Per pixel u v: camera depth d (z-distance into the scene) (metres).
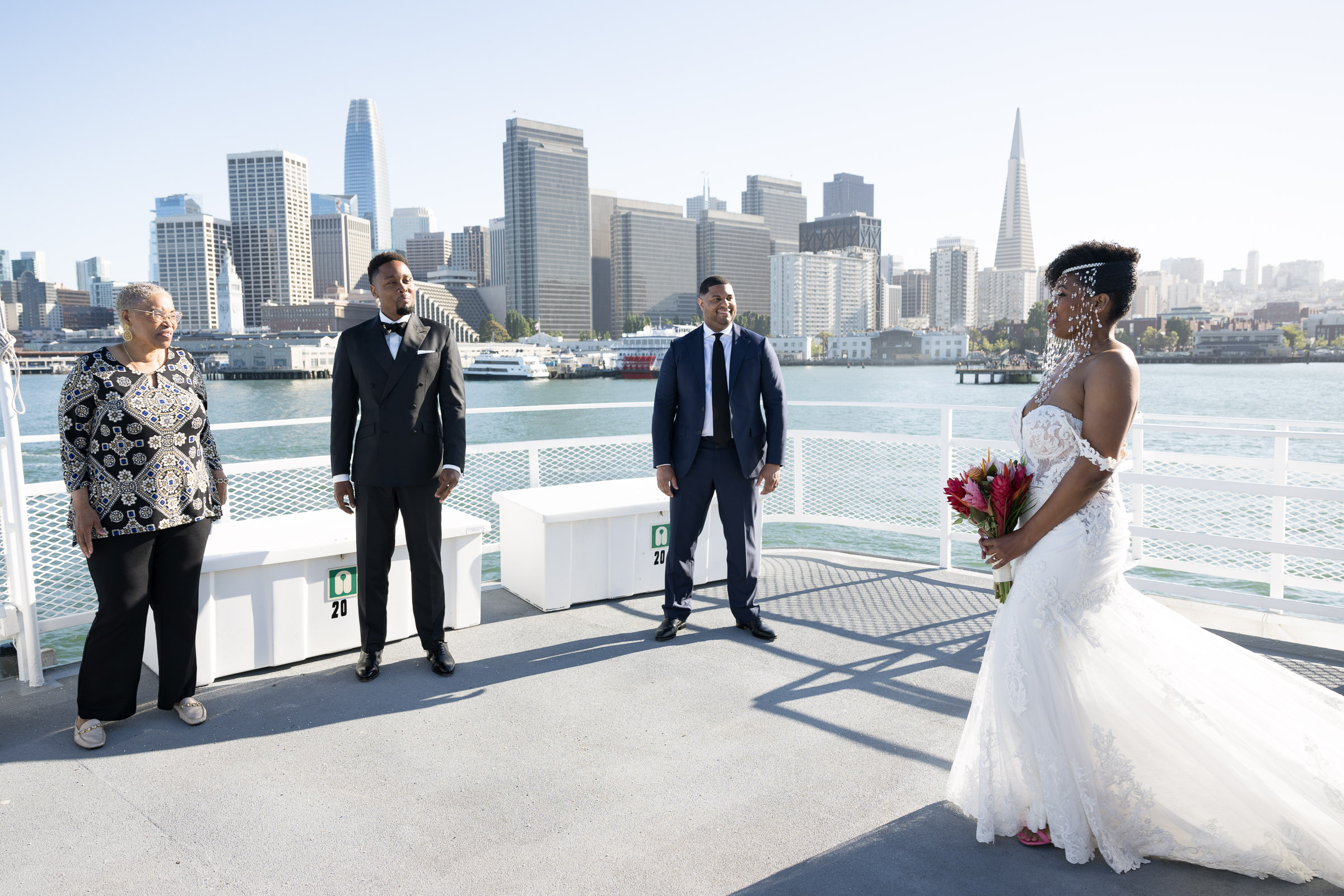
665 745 2.92
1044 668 2.25
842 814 2.47
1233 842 2.16
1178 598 4.73
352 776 2.70
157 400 2.95
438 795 2.57
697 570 5.00
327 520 4.21
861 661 3.73
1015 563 2.38
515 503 4.69
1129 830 2.23
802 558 5.66
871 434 5.59
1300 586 4.55
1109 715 2.23
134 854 2.25
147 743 2.94
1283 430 4.55
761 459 4.05
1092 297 2.23
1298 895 2.09
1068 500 2.21
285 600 3.67
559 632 4.16
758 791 2.60
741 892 2.08
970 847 2.31
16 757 2.83
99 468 2.87
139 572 2.96
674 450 4.08
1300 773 2.12
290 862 2.21
